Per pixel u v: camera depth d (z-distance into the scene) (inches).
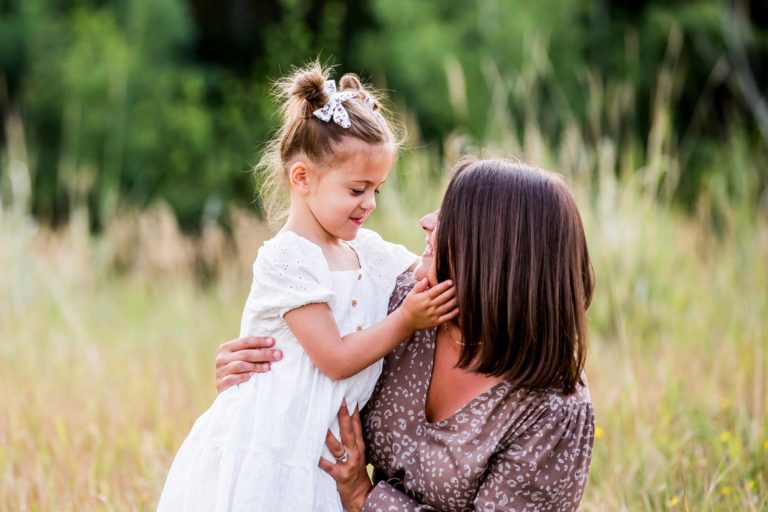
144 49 596.7
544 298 106.5
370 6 620.1
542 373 106.3
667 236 303.0
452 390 112.2
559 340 106.8
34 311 337.7
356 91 122.4
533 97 526.9
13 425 199.2
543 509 108.8
